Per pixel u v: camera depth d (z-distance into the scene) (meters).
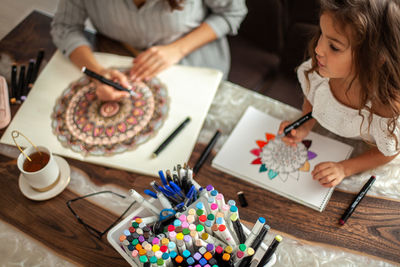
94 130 1.01
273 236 0.84
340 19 0.67
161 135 1.00
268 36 1.57
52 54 1.20
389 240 0.82
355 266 0.79
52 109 1.06
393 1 0.65
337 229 0.84
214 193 0.69
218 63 1.40
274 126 0.99
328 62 0.76
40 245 0.85
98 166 0.96
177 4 1.18
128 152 0.97
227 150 0.95
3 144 1.00
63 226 0.87
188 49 1.27
